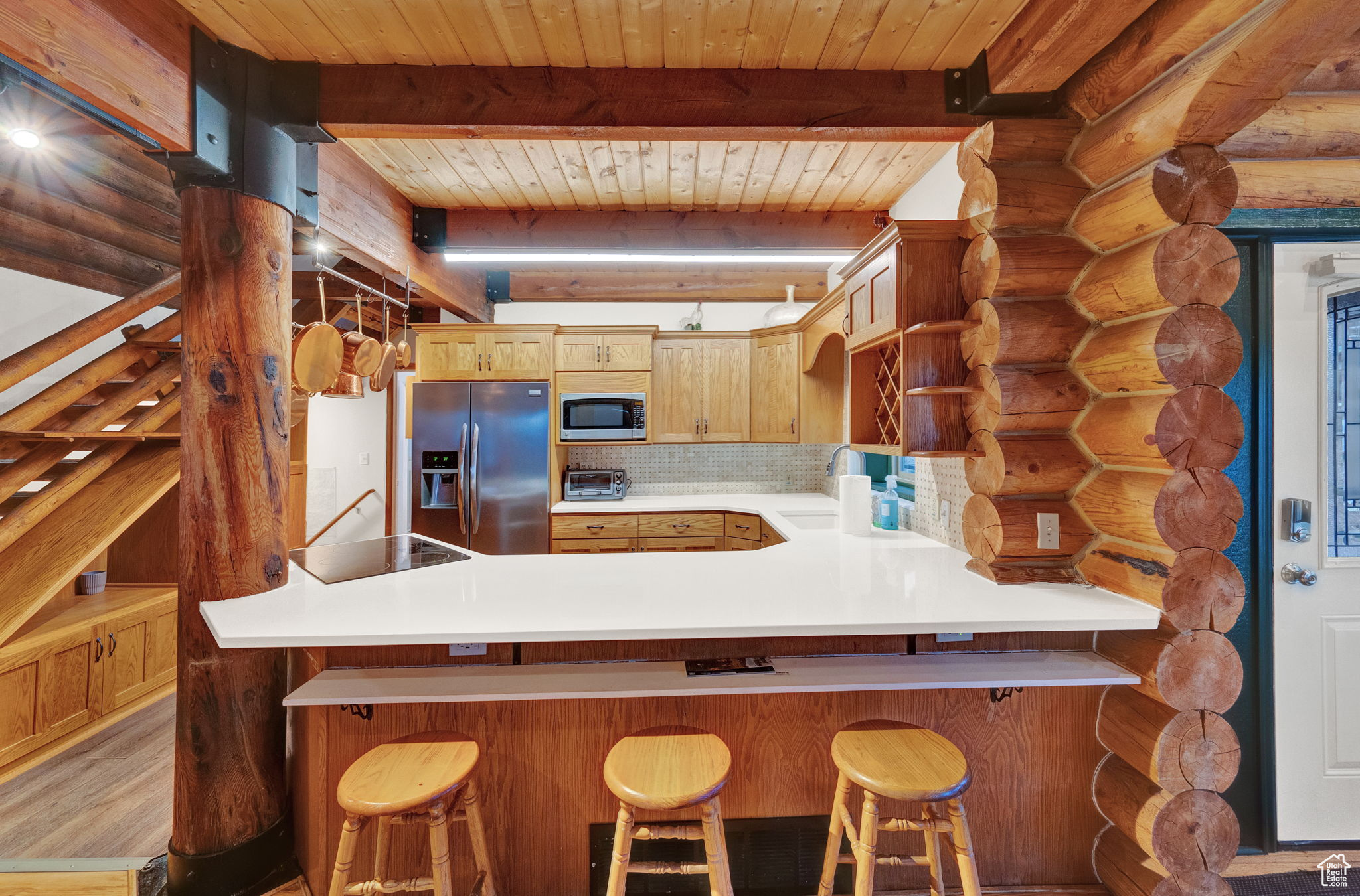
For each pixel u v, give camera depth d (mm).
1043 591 1635
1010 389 1672
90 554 2385
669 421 4078
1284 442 1834
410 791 1221
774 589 1664
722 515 3762
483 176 2629
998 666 1543
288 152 1772
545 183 2709
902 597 1578
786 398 3908
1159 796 1462
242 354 1622
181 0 1464
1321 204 1776
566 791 1636
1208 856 1431
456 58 1740
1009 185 1643
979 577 1790
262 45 1657
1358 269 1766
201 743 1618
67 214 3039
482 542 3760
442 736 1427
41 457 2580
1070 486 1713
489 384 3801
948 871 1677
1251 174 1779
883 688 1446
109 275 3395
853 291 2404
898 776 1248
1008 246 1643
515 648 1577
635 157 2447
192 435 1594
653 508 3736
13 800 2062
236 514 1605
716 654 1623
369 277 3561
